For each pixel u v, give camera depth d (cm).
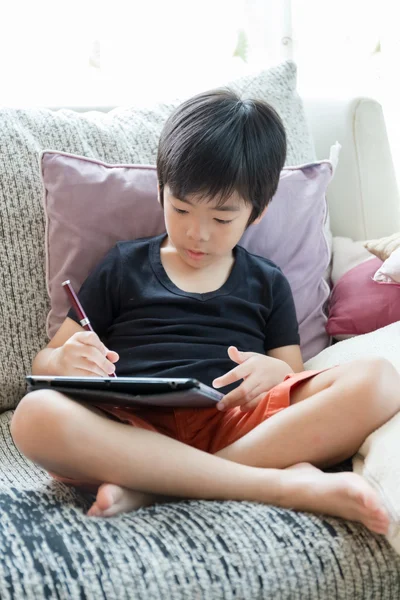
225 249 119
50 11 169
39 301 134
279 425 98
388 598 86
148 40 178
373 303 140
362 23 188
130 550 80
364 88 192
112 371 106
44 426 90
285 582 81
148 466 91
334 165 152
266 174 121
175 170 115
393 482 87
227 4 181
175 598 77
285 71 159
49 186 133
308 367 129
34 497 90
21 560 77
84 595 75
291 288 141
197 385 86
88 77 175
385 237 153
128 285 124
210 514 86
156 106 151
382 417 97
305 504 90
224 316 123
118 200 134
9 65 168
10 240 133
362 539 86
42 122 141
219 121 118
